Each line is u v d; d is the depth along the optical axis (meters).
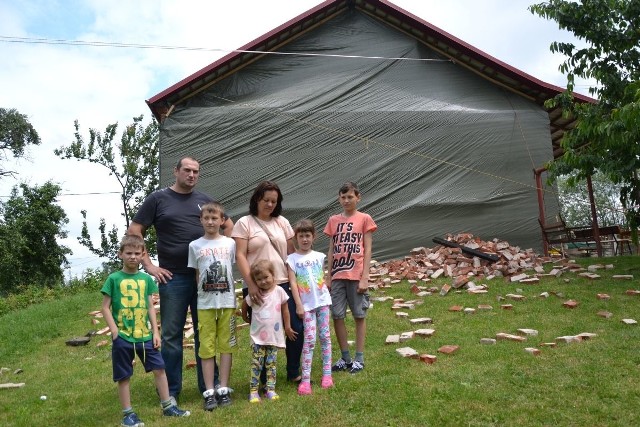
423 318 7.68
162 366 4.77
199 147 14.04
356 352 5.65
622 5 10.48
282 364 6.11
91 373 6.66
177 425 4.43
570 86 10.97
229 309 5.07
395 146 14.12
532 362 5.37
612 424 3.96
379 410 4.43
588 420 4.04
